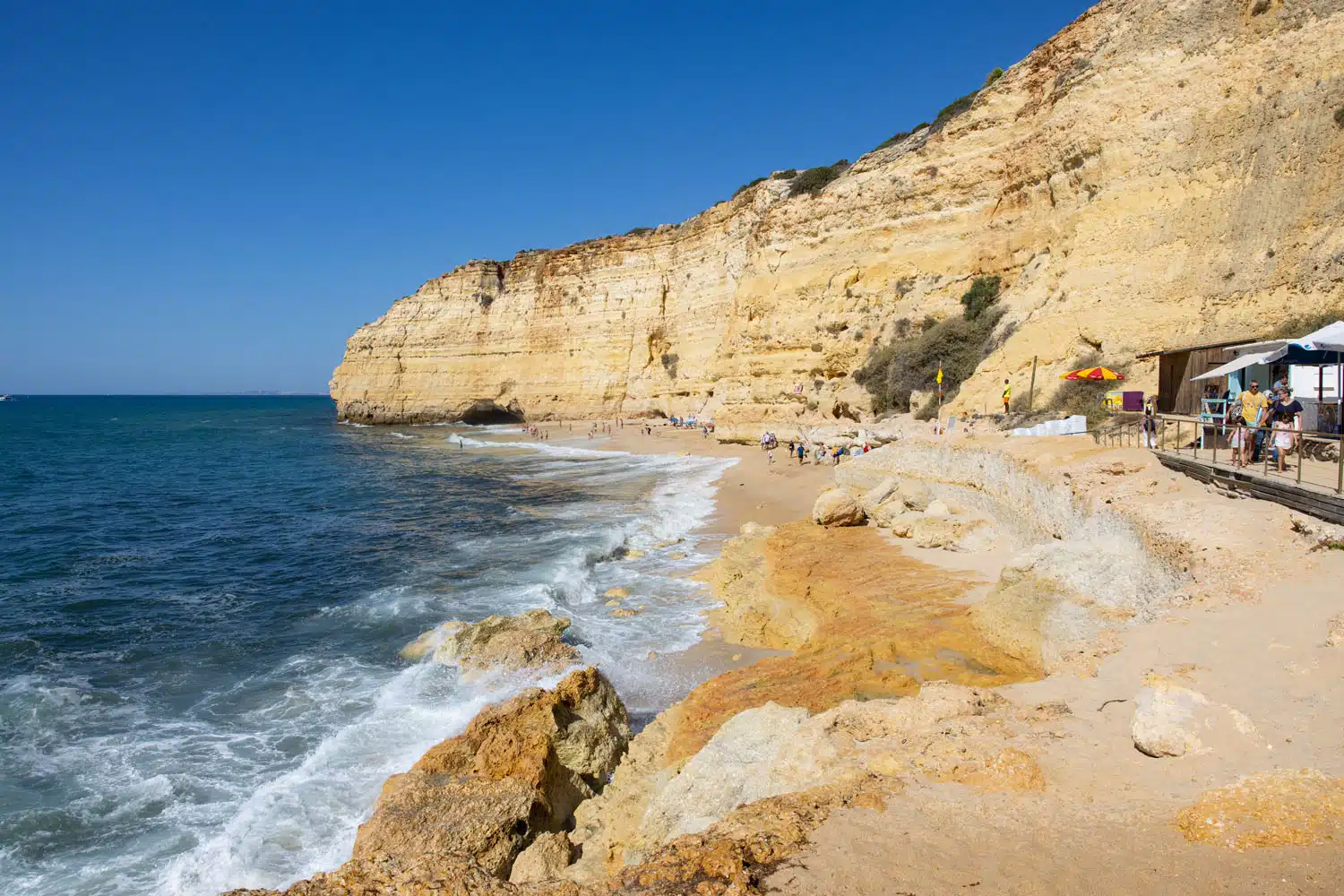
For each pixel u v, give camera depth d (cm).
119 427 10088
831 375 3697
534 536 2355
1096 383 2077
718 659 1309
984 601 1180
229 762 1034
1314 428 1324
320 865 813
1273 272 1822
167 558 2267
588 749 976
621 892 464
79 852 850
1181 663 684
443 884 507
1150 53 2384
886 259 3572
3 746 1078
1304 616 684
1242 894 383
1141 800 490
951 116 3694
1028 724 635
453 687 1228
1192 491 1075
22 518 3016
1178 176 2200
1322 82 1883
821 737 664
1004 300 2830
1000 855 450
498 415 8269
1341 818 424
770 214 4300
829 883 439
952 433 2291
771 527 2144
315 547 2380
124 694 1262
